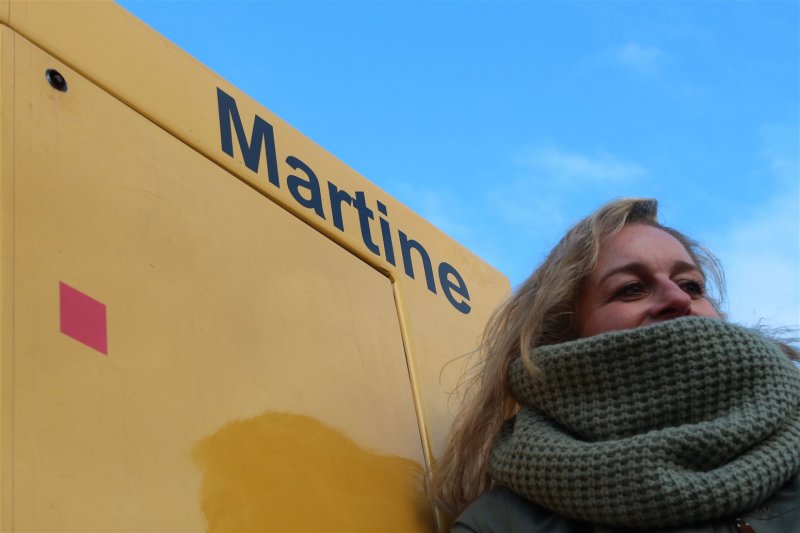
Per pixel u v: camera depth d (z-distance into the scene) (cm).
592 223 177
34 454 101
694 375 146
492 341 183
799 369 164
